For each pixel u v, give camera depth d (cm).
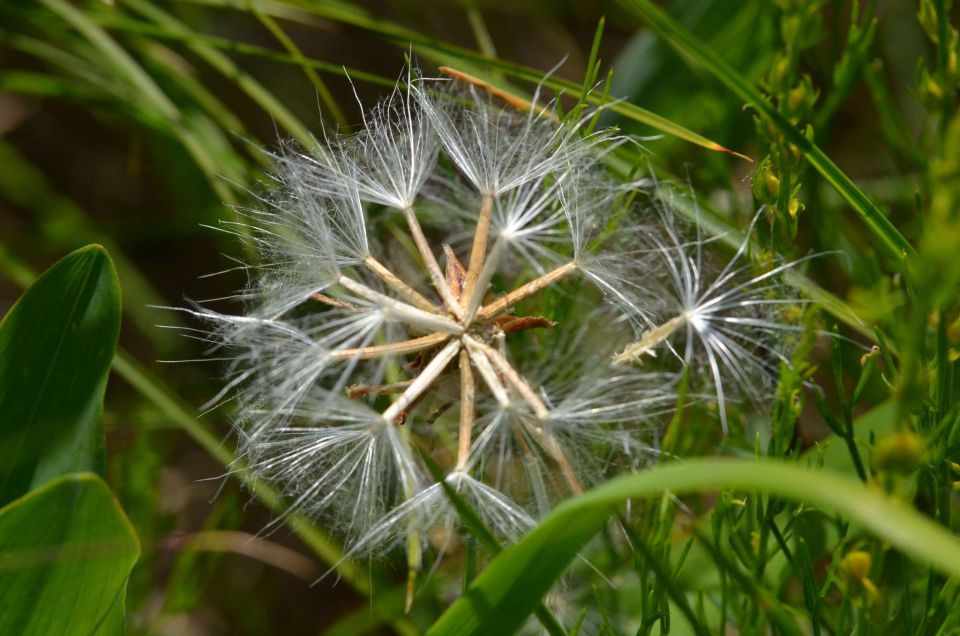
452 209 31
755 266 29
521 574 26
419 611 31
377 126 29
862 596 26
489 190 28
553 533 26
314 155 29
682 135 30
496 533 28
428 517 27
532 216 28
